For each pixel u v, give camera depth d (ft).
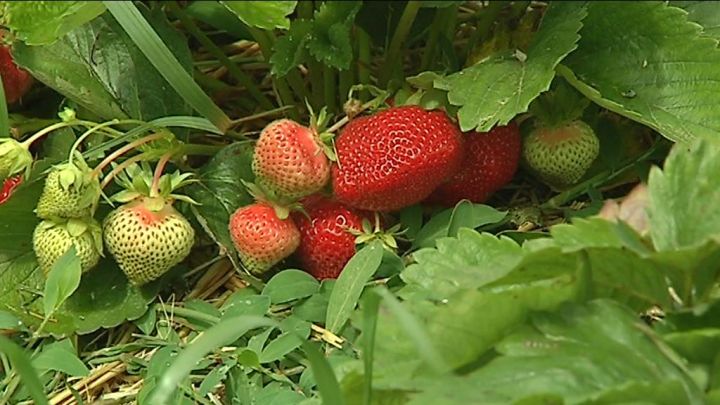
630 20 2.13
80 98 2.14
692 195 1.75
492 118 2.01
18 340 2.06
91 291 2.10
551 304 1.71
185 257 2.11
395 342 1.72
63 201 2.02
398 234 2.11
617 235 1.70
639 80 2.11
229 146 2.17
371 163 2.06
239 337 2.01
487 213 2.10
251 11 1.92
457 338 1.68
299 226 2.11
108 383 2.05
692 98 2.07
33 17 1.94
